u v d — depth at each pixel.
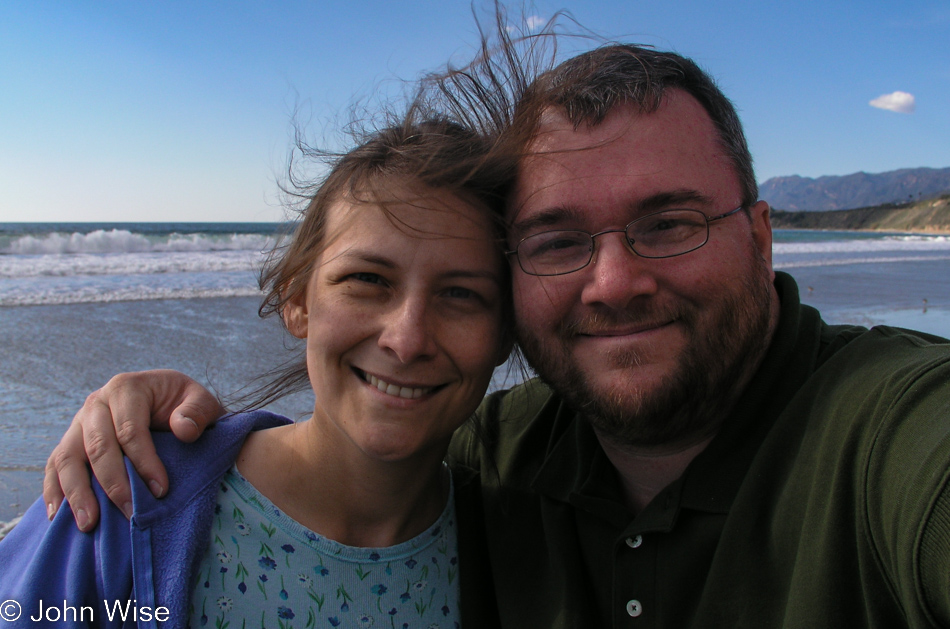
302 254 0.49
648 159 0.45
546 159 0.47
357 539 0.49
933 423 0.35
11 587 0.42
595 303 0.46
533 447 0.57
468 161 0.46
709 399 0.46
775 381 0.46
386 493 0.48
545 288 0.47
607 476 0.51
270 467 0.49
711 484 0.45
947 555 0.32
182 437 0.47
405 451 0.46
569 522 0.51
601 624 0.48
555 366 0.48
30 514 0.47
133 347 2.12
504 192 0.49
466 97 0.54
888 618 0.36
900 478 0.35
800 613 0.38
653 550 0.46
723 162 0.47
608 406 0.46
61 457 0.46
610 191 0.45
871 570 0.36
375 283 0.45
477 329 0.47
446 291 0.47
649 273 0.45
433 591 0.51
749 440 0.45
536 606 0.50
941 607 0.33
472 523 0.56
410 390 0.46
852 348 0.46
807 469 0.42
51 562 0.42
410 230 0.45
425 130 0.50
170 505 0.45
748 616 0.41
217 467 0.48
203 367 1.86
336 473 0.48
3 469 1.14
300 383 0.63
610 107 0.46
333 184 0.48
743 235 0.47
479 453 0.60
